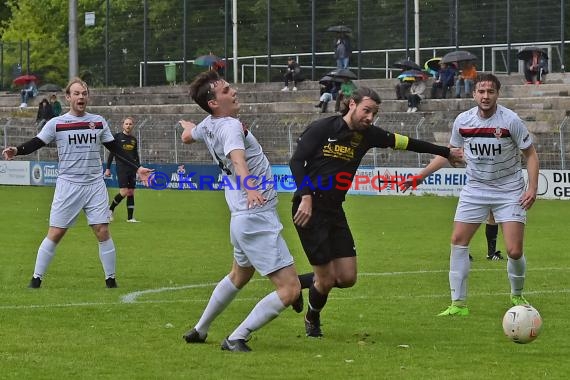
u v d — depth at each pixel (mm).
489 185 24484
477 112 24312
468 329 22750
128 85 112000
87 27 117438
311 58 104562
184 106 99812
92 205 29359
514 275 25047
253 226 19656
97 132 29328
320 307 21641
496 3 94250
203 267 34531
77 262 35875
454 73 86375
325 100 88000
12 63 124438
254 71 105562
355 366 18781
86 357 19516
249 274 20562
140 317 24219
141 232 47750
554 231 47406
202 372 18234
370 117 20469
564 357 19734
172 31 108875
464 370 18516
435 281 30875
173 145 88812
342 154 20719
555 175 68562
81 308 25547
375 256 37750
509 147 24141
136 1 111875
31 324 23219
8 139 92250
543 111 80125
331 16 103125
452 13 95375
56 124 29109
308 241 20906
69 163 29188
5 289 29016
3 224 51844
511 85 87000
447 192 72938
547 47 91000
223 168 19953
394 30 99500
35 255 38156
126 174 53000
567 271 33156
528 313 20250
